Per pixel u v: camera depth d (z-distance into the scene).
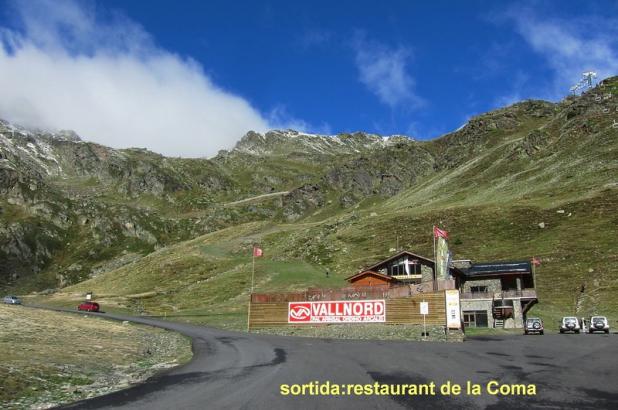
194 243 156.88
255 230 168.62
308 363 21.25
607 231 100.44
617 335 42.56
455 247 112.50
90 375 19.06
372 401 13.14
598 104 199.88
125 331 41.53
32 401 14.43
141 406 12.99
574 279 83.88
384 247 121.62
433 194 197.38
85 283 131.25
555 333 49.69
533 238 107.94
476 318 64.00
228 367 20.50
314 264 117.81
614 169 138.75
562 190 136.62
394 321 44.53
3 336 26.36
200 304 89.25
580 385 15.27
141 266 133.75
